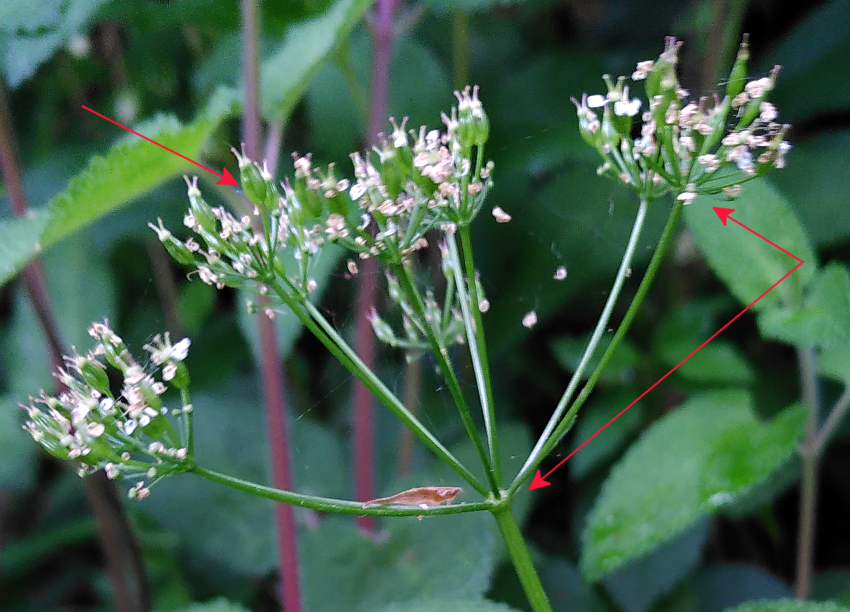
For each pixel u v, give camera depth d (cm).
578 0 42
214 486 31
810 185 31
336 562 29
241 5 29
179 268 41
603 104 25
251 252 24
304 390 37
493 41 41
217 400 33
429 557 29
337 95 33
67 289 32
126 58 36
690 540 29
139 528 32
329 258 28
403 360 35
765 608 25
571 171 34
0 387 37
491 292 34
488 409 25
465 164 25
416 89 33
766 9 38
